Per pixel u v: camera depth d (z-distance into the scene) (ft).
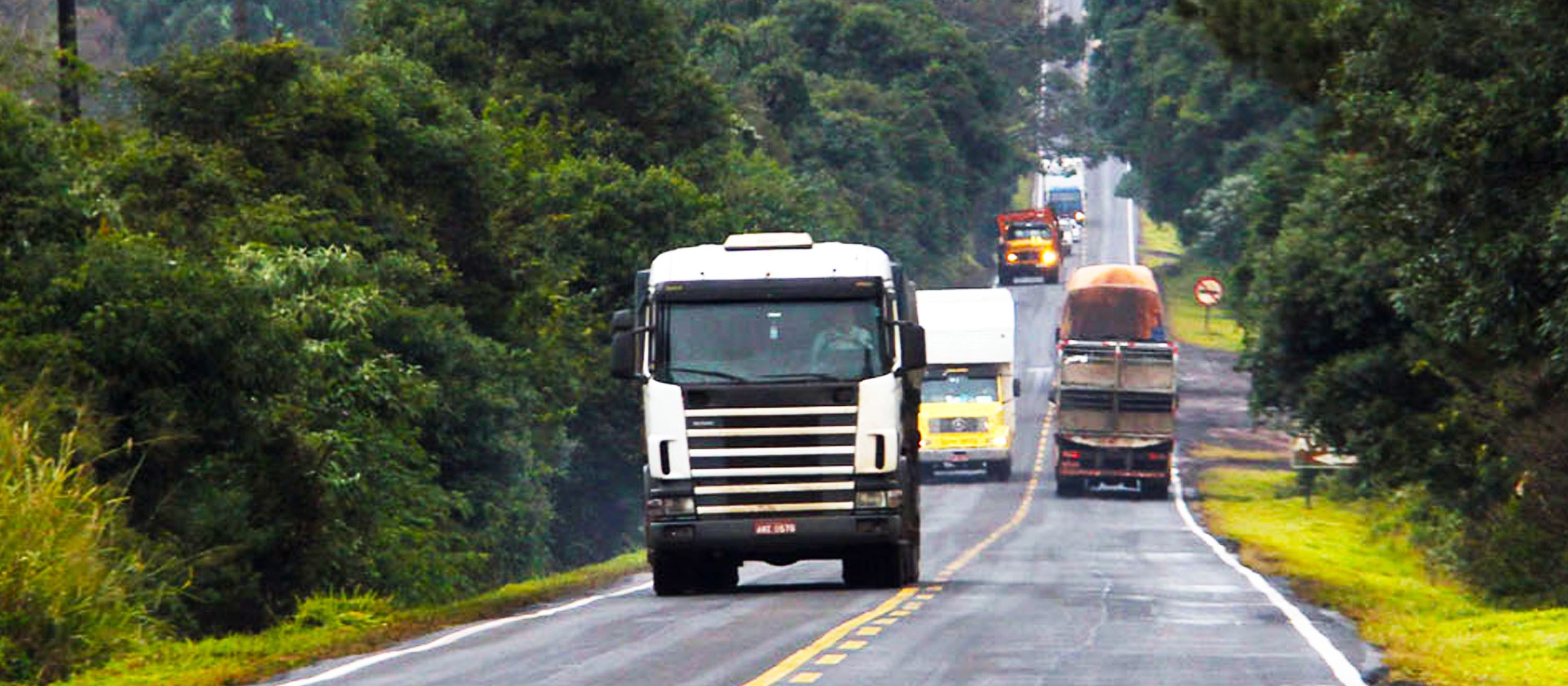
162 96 452.35
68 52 382.22
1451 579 449.48
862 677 174.91
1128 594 282.97
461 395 449.06
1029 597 277.44
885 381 280.92
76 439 271.49
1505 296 285.43
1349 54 303.07
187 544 305.73
